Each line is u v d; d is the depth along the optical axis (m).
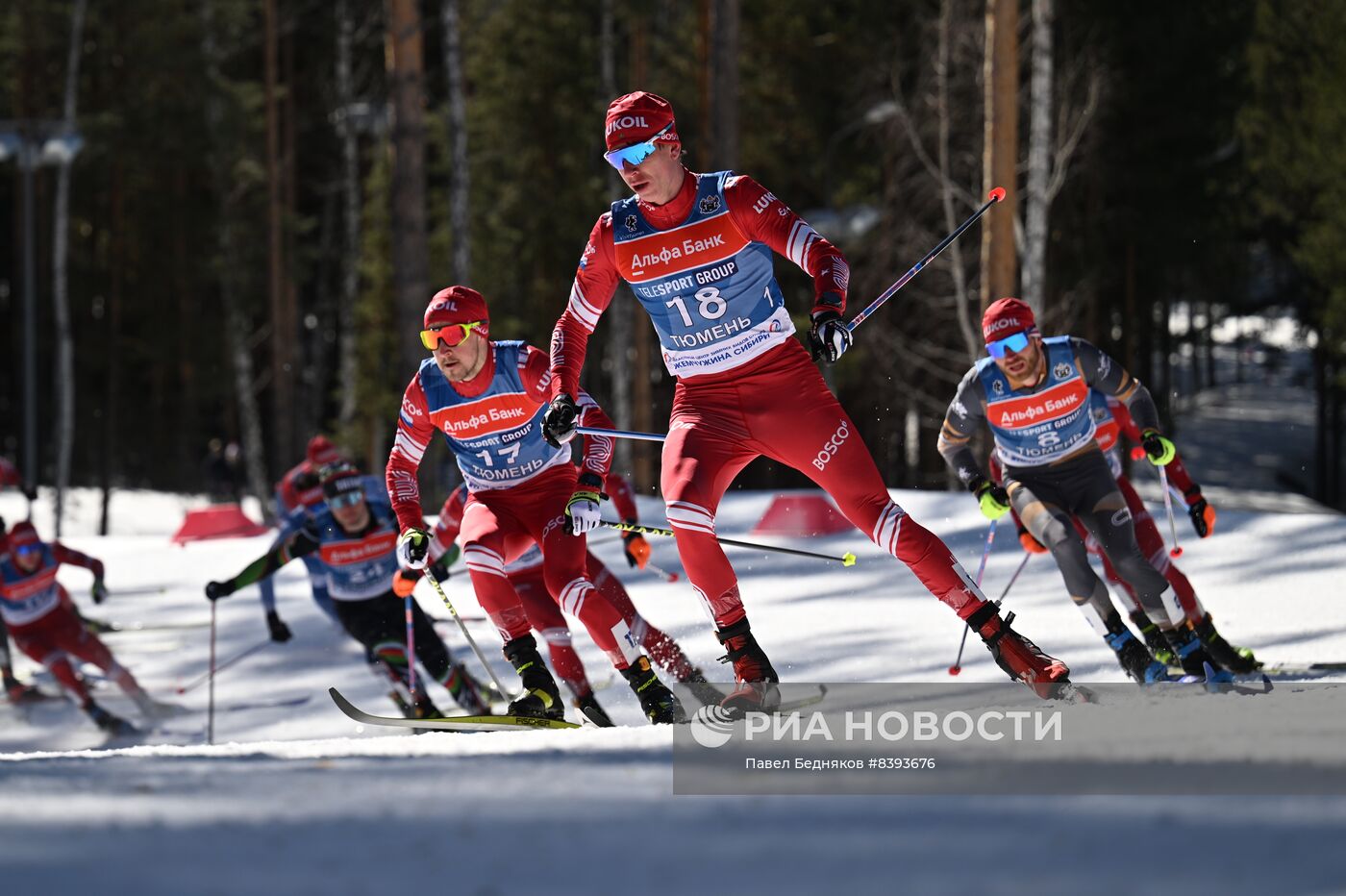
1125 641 17.20
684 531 12.94
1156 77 74.81
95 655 26.84
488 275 83.19
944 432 18.61
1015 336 17.66
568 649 17.03
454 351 15.92
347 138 94.38
